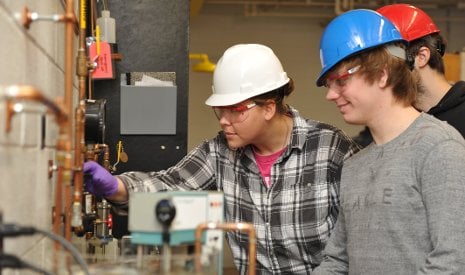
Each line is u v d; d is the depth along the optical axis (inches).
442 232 56.2
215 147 82.3
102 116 64.9
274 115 75.7
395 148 62.2
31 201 46.9
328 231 77.4
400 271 59.9
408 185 59.6
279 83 75.4
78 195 55.8
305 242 77.7
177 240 46.5
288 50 260.4
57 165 54.8
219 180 81.4
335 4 244.5
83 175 61.7
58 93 64.4
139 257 47.1
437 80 85.0
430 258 56.8
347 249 68.4
